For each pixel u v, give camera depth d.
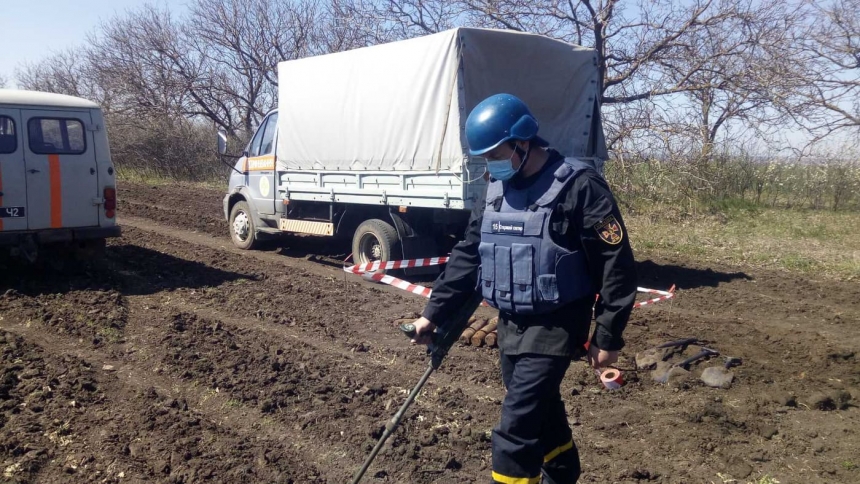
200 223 14.58
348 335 6.73
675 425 4.77
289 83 10.53
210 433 4.49
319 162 10.13
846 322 7.58
